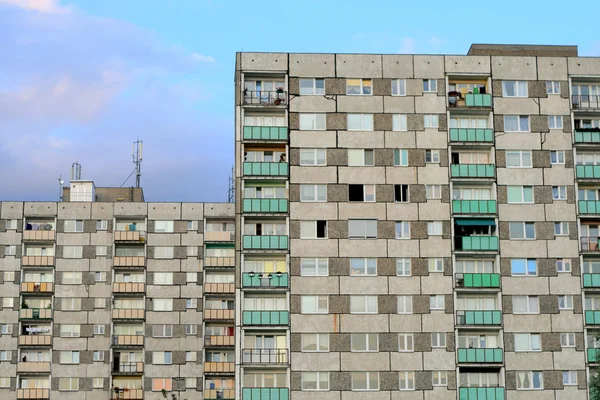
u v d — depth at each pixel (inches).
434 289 3555.6
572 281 3604.8
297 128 3659.0
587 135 3718.0
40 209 4884.4
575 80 3779.5
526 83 3745.1
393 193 3624.5
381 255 3572.8
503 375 3508.9
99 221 4911.4
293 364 3472.0
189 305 4847.4
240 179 3614.7
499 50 3941.9
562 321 3570.4
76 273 4854.8
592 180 3681.1
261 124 3703.3
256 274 3535.9
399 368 3489.2
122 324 4827.8
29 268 4825.3
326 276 3545.8
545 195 3661.4
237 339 3491.6
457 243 3602.4
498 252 3602.4
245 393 3447.3
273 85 3725.4
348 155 3646.7
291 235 3572.8
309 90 3693.4
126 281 4859.7
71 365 4761.3
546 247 3624.5
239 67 3683.6
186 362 4785.9
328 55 3718.0
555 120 3722.9
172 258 4889.3
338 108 3678.6
